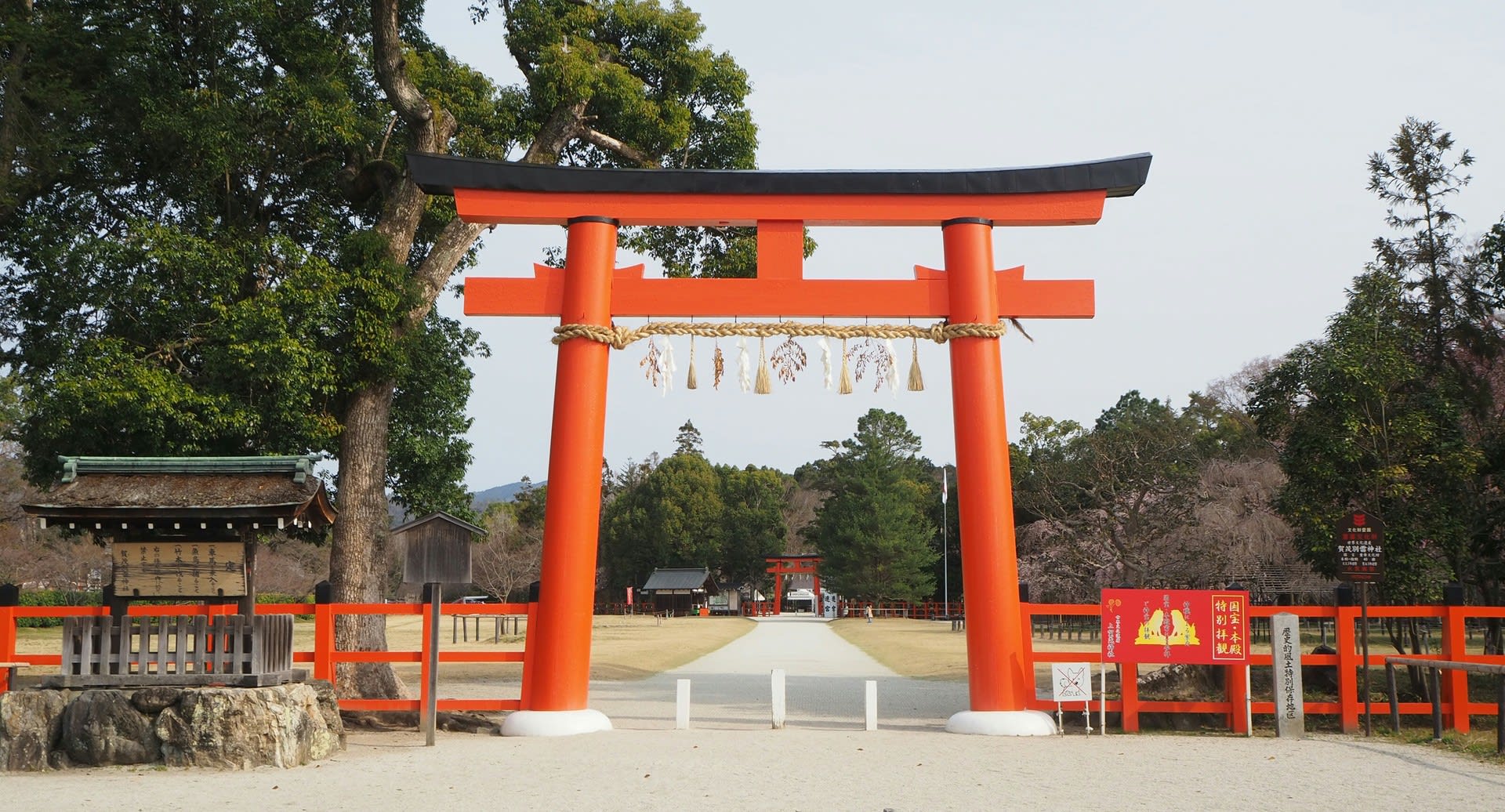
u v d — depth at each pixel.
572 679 11.99
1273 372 15.89
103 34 15.44
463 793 8.45
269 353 13.84
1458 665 10.81
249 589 10.75
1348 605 12.27
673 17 18.67
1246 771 9.43
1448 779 9.05
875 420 72.00
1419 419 14.23
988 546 12.06
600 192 12.59
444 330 19.56
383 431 16.09
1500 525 15.31
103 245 14.24
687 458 85.25
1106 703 12.45
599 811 7.72
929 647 34.28
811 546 97.38
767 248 12.62
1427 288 17.53
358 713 13.89
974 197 12.57
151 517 10.55
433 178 12.52
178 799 8.27
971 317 12.30
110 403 13.36
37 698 10.12
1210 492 32.12
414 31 18.53
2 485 41.62
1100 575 34.19
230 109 15.34
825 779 9.00
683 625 59.81
